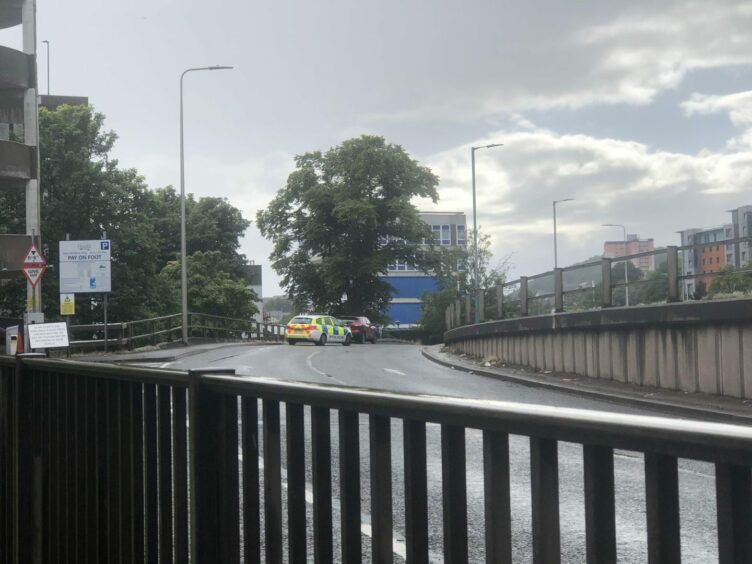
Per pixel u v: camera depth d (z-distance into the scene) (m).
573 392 16.55
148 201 50.25
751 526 1.24
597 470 1.46
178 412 2.97
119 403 3.48
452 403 1.75
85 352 31.45
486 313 28.59
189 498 2.97
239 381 2.60
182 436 2.97
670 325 15.30
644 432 1.35
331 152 71.56
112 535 3.56
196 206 83.81
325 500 2.27
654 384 15.87
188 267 69.81
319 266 70.62
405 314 108.50
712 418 12.42
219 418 2.79
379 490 2.01
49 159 46.66
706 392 14.30
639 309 16.08
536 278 22.14
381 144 70.88
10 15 34.94
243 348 38.50
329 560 2.26
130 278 48.47
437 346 41.03
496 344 24.98
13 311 44.84
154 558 3.23
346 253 69.12
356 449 2.13
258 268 119.81
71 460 3.98
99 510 3.67
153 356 29.20
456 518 1.78
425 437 1.90
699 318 14.21
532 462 1.59
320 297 70.75
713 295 14.75
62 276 32.41
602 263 18.08
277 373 22.50
